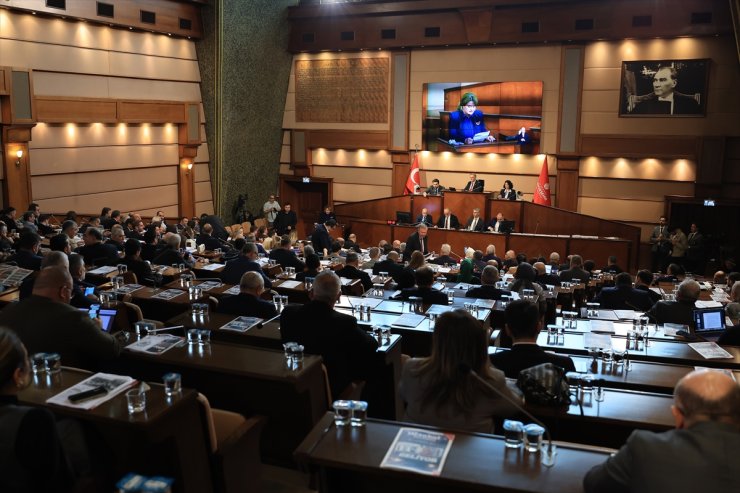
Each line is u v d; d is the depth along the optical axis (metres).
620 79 14.64
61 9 12.15
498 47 15.67
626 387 3.49
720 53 13.77
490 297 6.27
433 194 15.53
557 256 10.32
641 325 4.76
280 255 8.50
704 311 5.18
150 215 15.20
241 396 3.43
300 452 2.29
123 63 13.87
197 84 16.05
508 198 14.82
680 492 1.67
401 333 4.76
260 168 18.08
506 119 15.73
